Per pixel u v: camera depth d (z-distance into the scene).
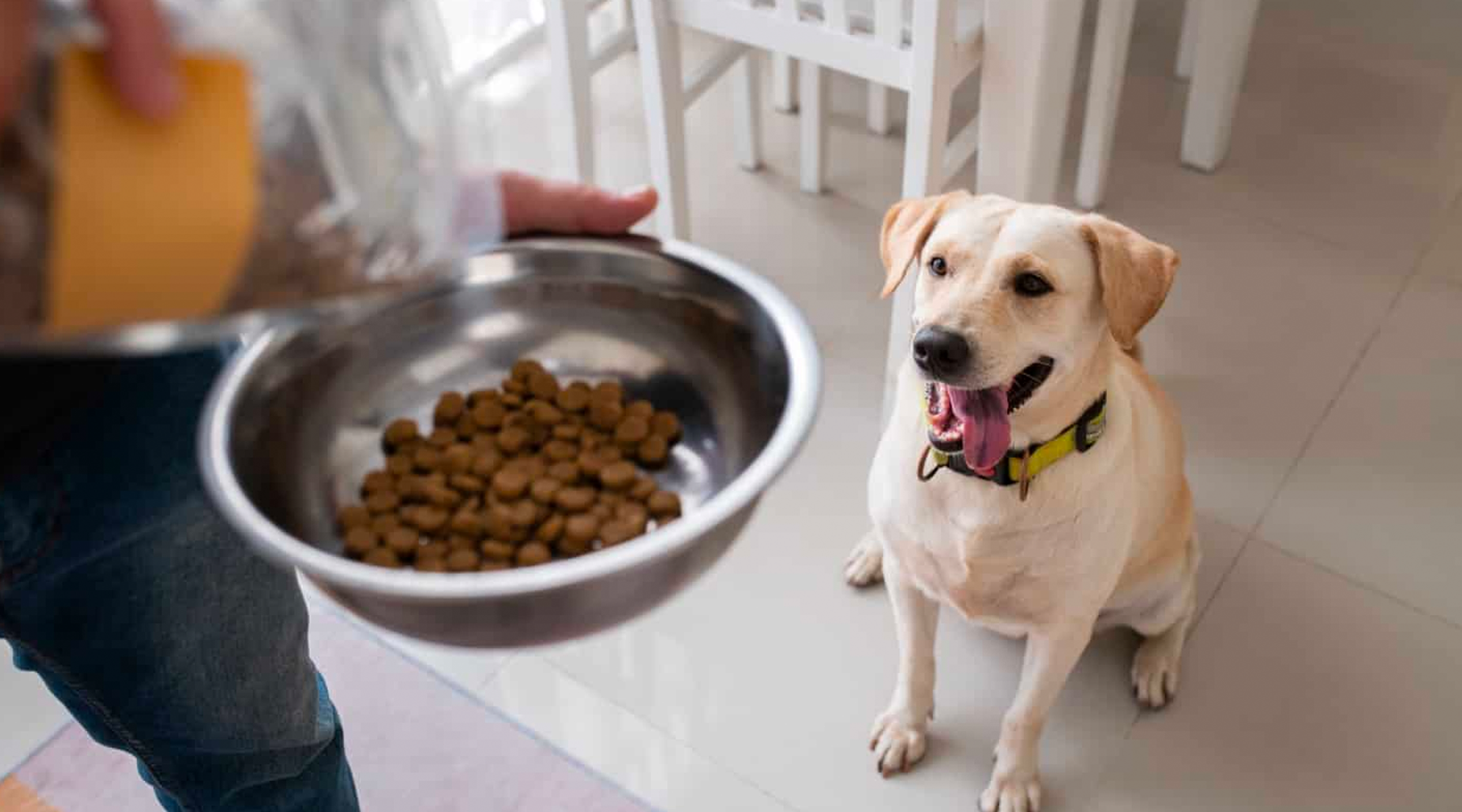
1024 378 1.34
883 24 1.75
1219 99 2.45
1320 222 2.45
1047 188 1.93
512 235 1.02
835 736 1.75
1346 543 1.96
